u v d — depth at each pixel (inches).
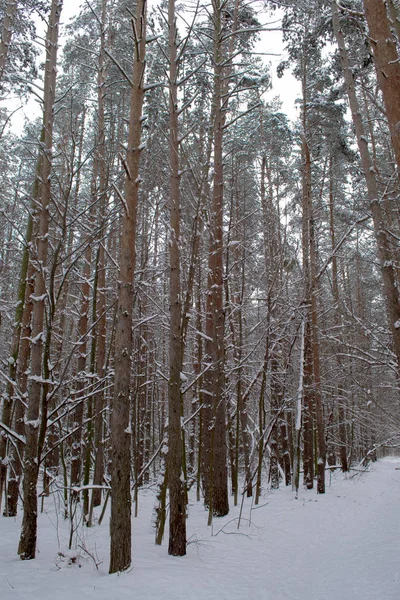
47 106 311.6
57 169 490.6
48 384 269.7
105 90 531.8
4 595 191.6
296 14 500.4
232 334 516.4
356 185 688.4
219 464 421.1
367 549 297.1
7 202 508.1
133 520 405.4
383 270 368.5
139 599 193.0
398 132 214.2
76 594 195.6
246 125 676.1
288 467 682.8
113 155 372.8
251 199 705.6
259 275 587.2
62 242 263.6
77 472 428.5
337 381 740.0
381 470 852.0
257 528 368.2
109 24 489.7
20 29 449.4
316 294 596.1
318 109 641.0
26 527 257.6
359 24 441.4
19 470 412.8
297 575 250.5
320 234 762.2
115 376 252.2
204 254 486.6
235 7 496.1
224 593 210.7
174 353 295.3
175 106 325.7
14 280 657.6
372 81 571.5
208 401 486.3
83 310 469.7
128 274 263.4
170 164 325.1
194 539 321.7
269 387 615.5
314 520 405.1
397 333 344.8
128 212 269.0
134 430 440.5
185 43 315.9
